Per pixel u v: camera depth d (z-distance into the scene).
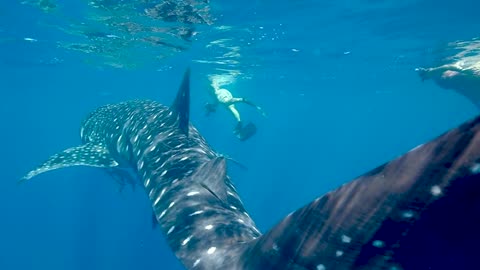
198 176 6.80
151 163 8.22
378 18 15.83
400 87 39.81
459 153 2.26
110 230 37.50
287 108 66.31
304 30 17.47
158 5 14.38
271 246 3.50
